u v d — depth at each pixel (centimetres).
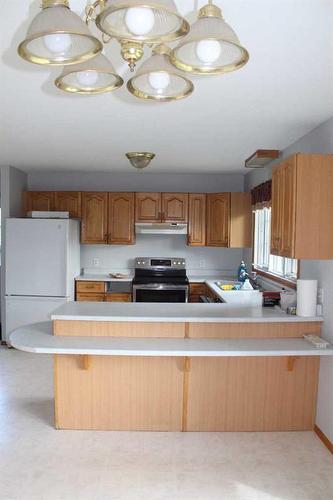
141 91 153
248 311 350
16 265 536
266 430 340
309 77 229
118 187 627
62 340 315
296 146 388
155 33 113
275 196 335
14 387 419
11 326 541
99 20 105
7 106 289
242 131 354
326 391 321
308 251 290
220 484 266
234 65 132
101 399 333
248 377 337
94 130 357
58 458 292
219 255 636
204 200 595
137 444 313
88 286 576
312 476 276
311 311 334
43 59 124
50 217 559
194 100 271
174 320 323
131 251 633
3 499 248
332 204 289
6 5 160
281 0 154
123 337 328
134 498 251
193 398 336
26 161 516
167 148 430
